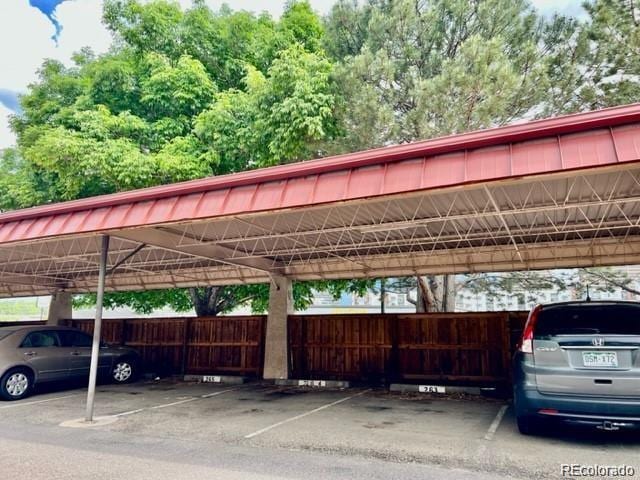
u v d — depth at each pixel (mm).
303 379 11141
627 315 5207
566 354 5008
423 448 5113
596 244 9188
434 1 12719
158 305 17047
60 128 12531
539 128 4516
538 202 6949
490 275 18531
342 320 11320
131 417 7066
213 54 15477
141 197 6684
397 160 5191
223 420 6770
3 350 9000
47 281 14484
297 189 5648
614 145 4184
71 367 10102
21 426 6504
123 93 14789
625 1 11758
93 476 4277
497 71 11055
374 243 9562
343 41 13945
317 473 4316
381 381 10727
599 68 12281
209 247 9375
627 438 5430
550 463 4496
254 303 17359
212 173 13047
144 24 14742
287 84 11953
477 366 10016
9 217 7727
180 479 4176
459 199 6766
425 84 11539
